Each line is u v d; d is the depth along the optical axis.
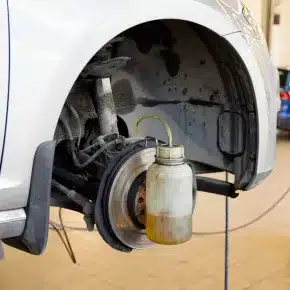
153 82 2.35
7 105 1.40
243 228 3.70
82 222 3.84
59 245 3.36
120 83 2.28
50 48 1.45
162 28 2.16
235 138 2.19
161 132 2.40
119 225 1.77
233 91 2.15
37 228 1.48
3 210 1.44
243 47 2.01
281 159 6.23
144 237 1.85
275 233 3.60
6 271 2.97
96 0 1.53
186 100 2.30
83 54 1.50
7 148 1.42
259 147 2.13
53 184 1.82
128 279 2.89
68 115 1.93
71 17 1.48
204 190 2.35
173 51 2.22
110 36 1.55
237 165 2.21
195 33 2.07
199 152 2.32
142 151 1.80
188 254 3.22
